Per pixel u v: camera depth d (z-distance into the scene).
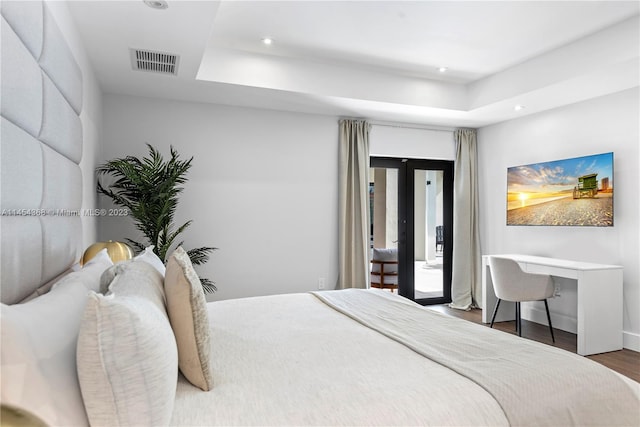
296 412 1.10
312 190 4.43
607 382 1.37
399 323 2.00
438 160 5.21
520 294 3.60
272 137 4.27
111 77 3.27
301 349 1.61
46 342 0.80
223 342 1.70
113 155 3.69
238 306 2.39
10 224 1.10
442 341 1.70
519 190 4.47
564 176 3.99
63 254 1.70
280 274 4.27
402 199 5.06
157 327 0.95
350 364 1.45
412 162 5.11
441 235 5.23
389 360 1.49
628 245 3.50
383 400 1.17
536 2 2.69
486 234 5.05
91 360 0.81
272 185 4.26
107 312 0.83
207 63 3.40
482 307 4.54
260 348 1.62
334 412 1.10
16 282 1.14
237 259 4.11
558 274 3.54
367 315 2.16
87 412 0.83
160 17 2.30
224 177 4.07
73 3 2.13
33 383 0.74
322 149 4.50
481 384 1.27
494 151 4.94
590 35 3.17
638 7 2.75
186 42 2.62
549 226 4.20
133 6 2.18
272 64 3.61
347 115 4.54
